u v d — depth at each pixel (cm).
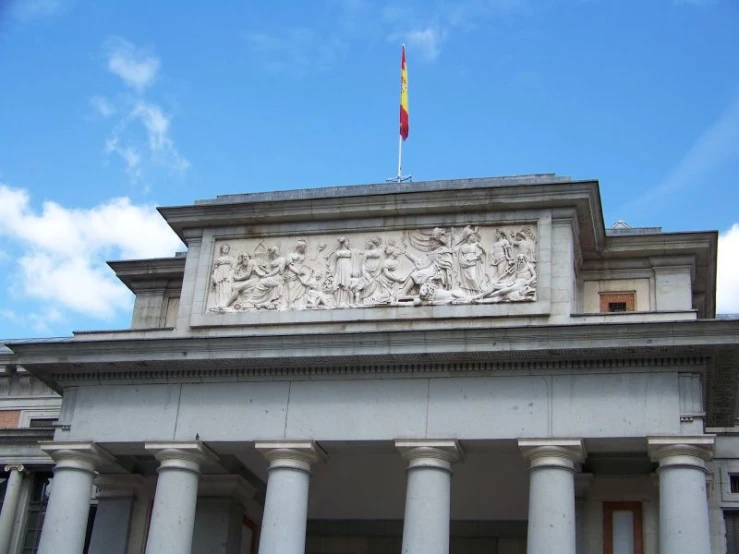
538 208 3478
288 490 3303
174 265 4081
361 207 3600
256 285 3628
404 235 3569
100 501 3897
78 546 3462
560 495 3109
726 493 3778
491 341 3228
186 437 3444
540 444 3162
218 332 3578
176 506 3375
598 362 3219
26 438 4606
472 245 3478
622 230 3844
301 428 3362
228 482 3797
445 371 3325
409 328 3397
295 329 3509
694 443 3070
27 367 3619
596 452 3281
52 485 3531
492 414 3244
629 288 3691
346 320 3469
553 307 3328
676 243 3650
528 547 3102
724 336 3083
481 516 4025
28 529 4584
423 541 3142
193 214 3741
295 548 3250
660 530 3058
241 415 3431
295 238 3669
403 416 3303
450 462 3272
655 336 3131
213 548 3738
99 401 3581
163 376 3550
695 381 3152
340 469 3838
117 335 3625
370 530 4144
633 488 3522
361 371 3384
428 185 3712
